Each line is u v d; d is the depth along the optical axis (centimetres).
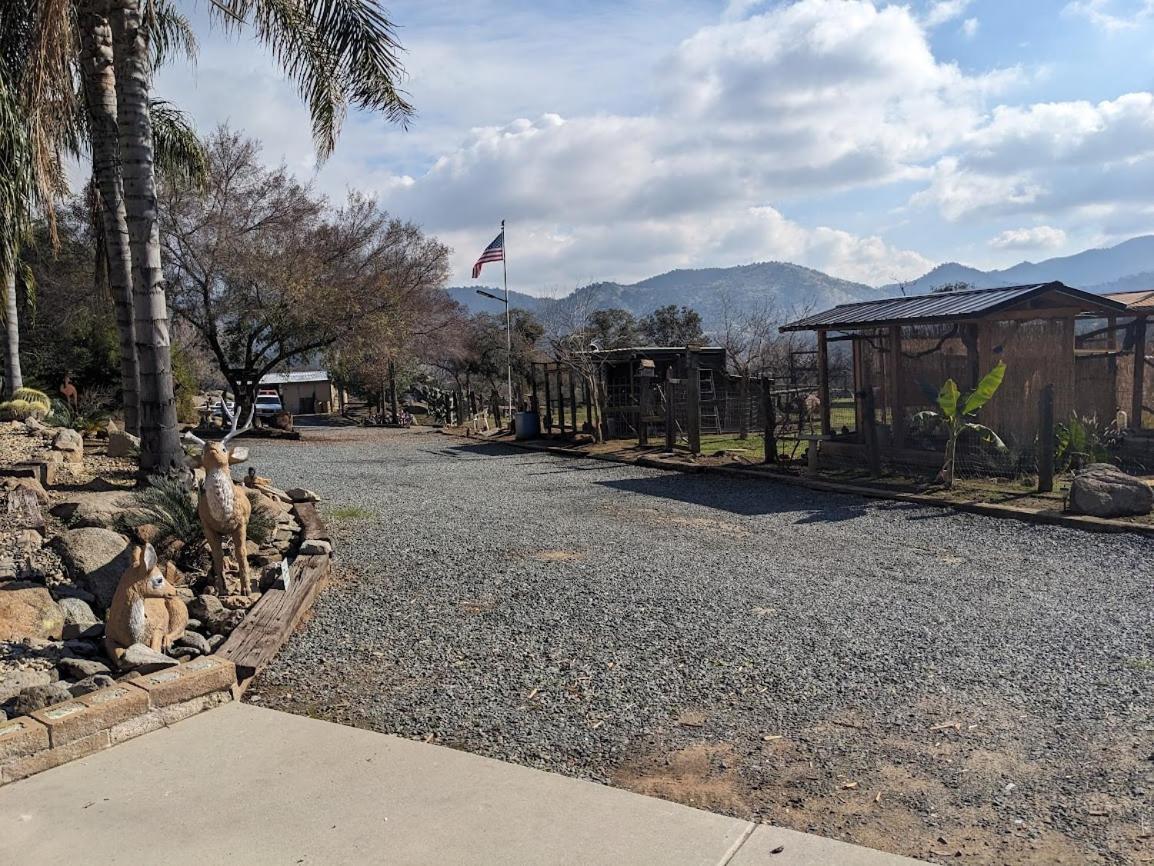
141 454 891
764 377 1434
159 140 1417
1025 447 1188
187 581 648
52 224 989
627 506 1095
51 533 693
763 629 573
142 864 302
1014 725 418
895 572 730
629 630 574
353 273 2555
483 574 726
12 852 310
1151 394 1432
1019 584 685
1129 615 595
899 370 1316
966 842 316
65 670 477
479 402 3406
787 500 1120
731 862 299
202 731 418
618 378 2456
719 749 401
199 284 2355
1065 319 1193
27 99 877
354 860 303
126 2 843
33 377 2105
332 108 1085
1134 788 352
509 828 324
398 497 1170
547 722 433
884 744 401
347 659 526
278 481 1355
